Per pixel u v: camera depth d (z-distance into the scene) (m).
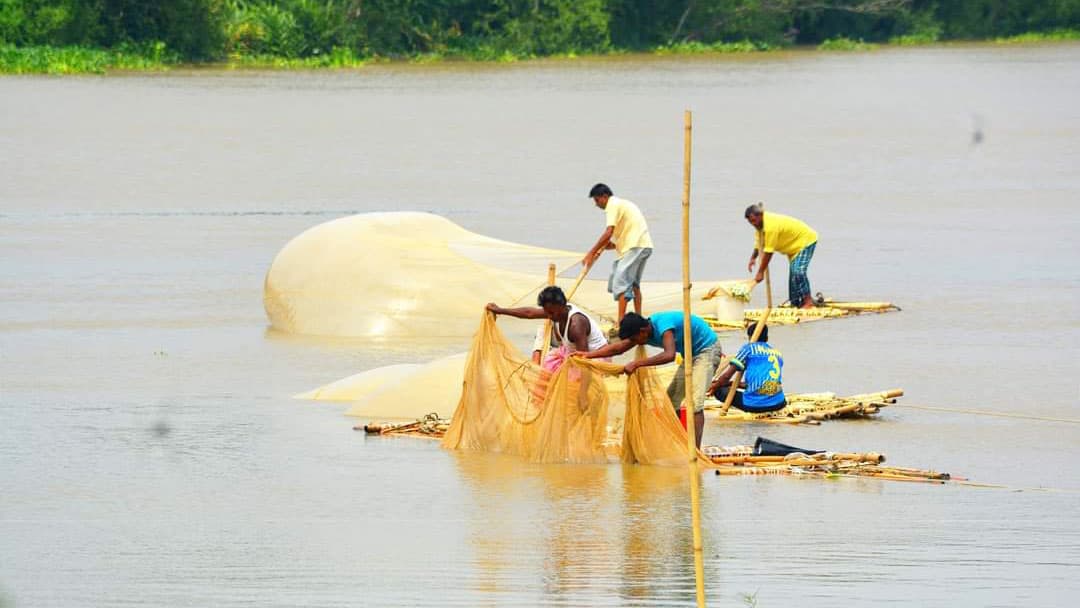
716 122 176.62
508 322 60.94
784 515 36.94
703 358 41.97
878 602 31.06
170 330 61.00
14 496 38.53
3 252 81.62
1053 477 40.44
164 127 161.88
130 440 44.06
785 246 65.62
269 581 32.34
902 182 120.25
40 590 31.80
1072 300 68.00
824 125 173.25
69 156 133.75
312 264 62.09
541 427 42.12
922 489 39.16
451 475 40.56
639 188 116.44
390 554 34.03
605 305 62.53
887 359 56.09
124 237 88.00
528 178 122.50
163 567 33.16
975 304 67.31
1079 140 154.38
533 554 34.09
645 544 34.75
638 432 41.56
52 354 56.12
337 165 130.75
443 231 65.44
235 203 105.38
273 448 43.28
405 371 50.50
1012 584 32.09
